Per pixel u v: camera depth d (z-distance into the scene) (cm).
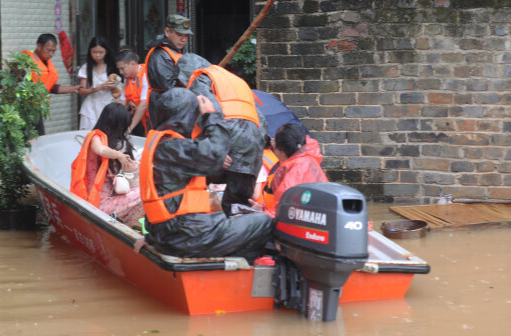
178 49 732
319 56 870
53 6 1152
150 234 509
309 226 465
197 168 483
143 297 548
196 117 503
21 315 509
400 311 512
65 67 1191
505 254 660
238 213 525
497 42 825
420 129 858
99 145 666
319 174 544
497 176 841
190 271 485
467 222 757
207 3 1415
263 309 510
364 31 855
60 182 835
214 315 501
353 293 532
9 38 1051
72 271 620
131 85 872
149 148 491
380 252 579
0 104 807
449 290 561
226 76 555
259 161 559
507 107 831
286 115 753
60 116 1184
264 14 811
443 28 837
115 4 1340
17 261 650
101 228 583
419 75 850
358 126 871
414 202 868
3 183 776
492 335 465
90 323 492
